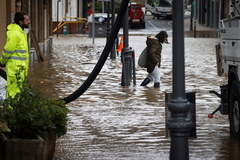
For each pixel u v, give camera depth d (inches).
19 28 681.0
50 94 1003.9
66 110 537.0
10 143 460.1
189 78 1269.7
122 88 1098.1
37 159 463.2
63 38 3127.5
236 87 637.9
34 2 1902.1
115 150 598.9
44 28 2176.4
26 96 502.0
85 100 939.3
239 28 617.3
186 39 3009.4
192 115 506.3
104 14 3319.4
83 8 4512.8
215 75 1336.1
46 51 2114.9
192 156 575.5
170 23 4793.3
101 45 2503.7
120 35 3176.7
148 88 1101.1
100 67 717.9
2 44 1198.3
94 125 730.2
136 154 581.6
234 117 660.1
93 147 611.8
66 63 1611.7
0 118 481.7
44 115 492.7
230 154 585.0
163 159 561.6
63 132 536.1
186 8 6200.8
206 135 674.8
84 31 3826.3
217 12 3981.3
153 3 5310.0
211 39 3021.7
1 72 720.3
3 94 780.0
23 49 680.4
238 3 689.6
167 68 1503.4
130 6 4259.4
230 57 661.3
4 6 1201.4
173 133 466.0
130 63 1144.2
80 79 1229.7
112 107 870.4
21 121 486.3
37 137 480.4
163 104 904.9
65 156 572.1
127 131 695.1
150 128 714.2
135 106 882.1
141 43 2618.1
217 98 970.7
